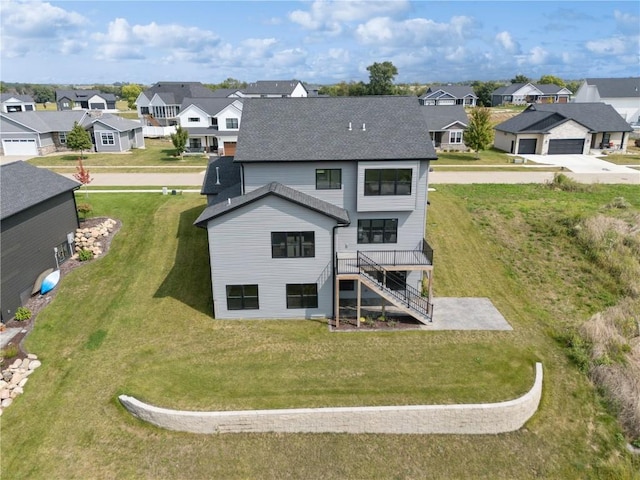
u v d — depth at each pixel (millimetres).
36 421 17328
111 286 25719
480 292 25828
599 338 21656
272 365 19656
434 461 16219
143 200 36125
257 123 25000
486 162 52750
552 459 16375
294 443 16750
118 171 48438
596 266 27750
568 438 17188
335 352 20484
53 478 15289
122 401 17812
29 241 24688
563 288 26219
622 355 20891
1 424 17188
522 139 57750
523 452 16625
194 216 32969
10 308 23172
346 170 23328
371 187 23219
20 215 23844
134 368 19609
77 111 65438
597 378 19531
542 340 21859
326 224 21766
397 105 26141
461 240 30703
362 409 17016
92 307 23953
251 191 23578
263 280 22656
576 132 56938
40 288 25219
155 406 17359
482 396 17797
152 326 22516
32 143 58875
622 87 81688
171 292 25250
